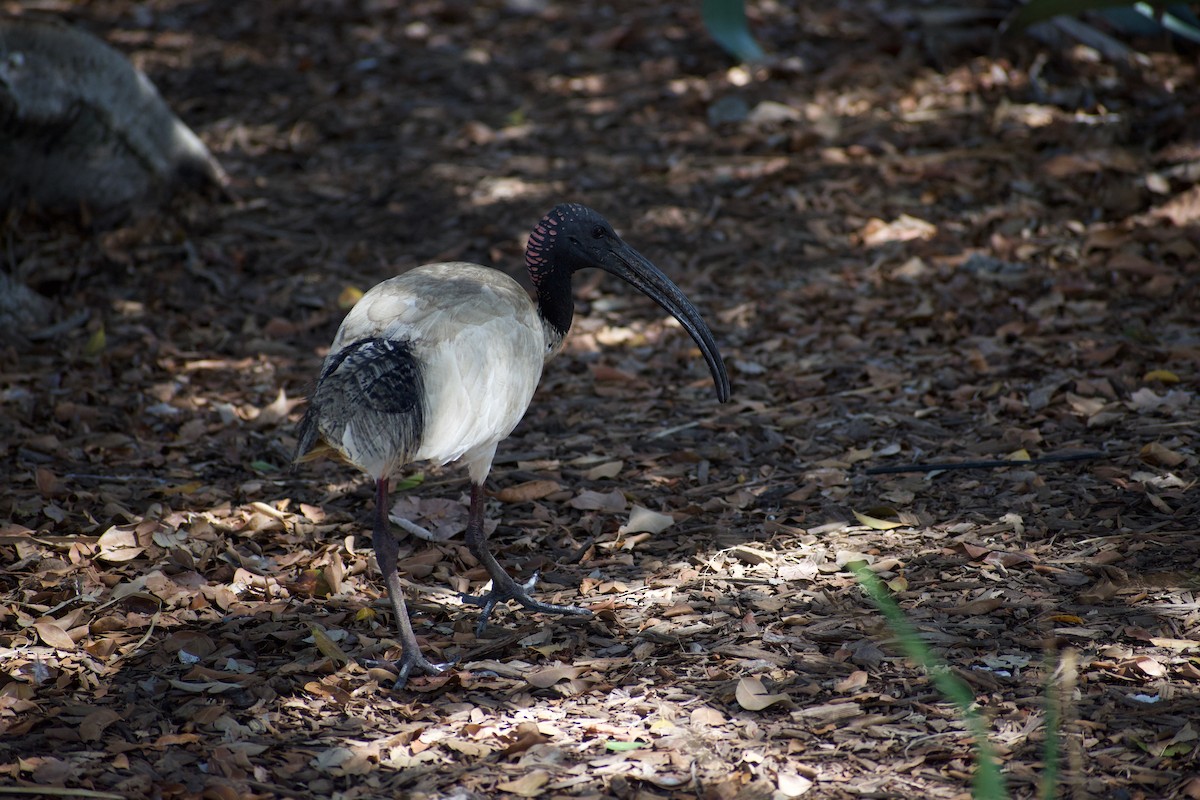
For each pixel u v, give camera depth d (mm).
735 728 6605
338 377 6988
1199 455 9281
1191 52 18406
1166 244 13094
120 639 7699
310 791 6203
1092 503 8836
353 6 22859
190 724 6762
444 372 7203
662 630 7723
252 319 13305
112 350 12438
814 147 16688
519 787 6145
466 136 17766
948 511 9031
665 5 22562
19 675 7223
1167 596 7555
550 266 8703
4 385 11531
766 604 7957
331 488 10055
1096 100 17000
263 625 7902
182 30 21875
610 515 9461
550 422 11117
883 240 14258
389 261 14547
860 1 21547
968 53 18875
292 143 17750
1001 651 7180
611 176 16328
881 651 7266
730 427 10750
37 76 14086
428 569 8789
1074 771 6027
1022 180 15133
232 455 10570
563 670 7242
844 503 9328
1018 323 11977
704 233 14812
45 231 14820
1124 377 10742
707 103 18141
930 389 11055
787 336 12508
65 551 8766
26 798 6070
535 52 20781
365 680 7309
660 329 12992
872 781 6094
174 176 15641
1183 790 5840
